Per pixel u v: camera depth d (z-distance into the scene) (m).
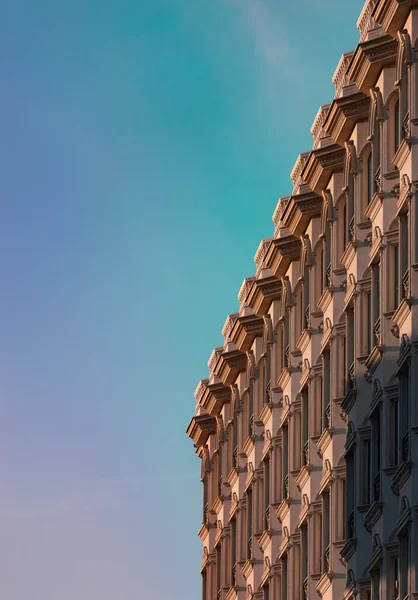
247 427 121.75
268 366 114.50
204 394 131.88
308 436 100.00
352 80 89.75
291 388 104.62
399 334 80.94
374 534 81.12
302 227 103.69
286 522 102.88
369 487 84.88
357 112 91.00
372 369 84.00
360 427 86.19
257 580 112.31
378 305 85.56
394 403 81.12
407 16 82.88
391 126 85.75
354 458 87.56
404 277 80.81
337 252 95.94
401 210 81.50
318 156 96.38
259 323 117.31
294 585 100.44
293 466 102.69
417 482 75.38
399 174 83.38
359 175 90.94
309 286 102.69
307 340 101.06
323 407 95.69
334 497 91.12
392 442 80.56
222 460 129.25
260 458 115.06
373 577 81.31
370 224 89.12
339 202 96.56
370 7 89.94
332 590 89.75
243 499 120.06
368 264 88.56
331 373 93.75
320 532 95.88
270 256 108.81
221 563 126.06
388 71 86.38
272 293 112.25
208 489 134.62
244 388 123.75
